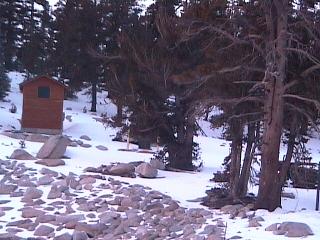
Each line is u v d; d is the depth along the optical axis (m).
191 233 11.72
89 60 44.59
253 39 14.44
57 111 32.22
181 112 22.67
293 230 10.88
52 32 52.34
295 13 13.79
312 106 14.59
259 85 14.02
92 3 45.31
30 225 13.39
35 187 17.03
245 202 15.77
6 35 61.94
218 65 14.98
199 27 15.89
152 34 23.47
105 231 13.13
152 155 26.77
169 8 22.88
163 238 11.83
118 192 16.44
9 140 26.09
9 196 16.11
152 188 17.81
